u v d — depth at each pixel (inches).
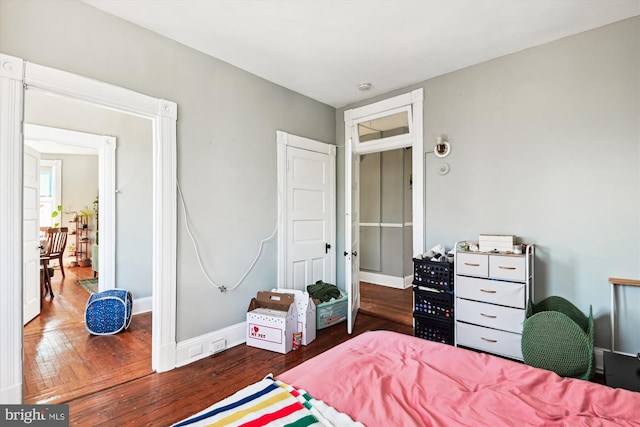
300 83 135.6
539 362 85.5
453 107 124.3
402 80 132.6
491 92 115.0
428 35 99.7
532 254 102.9
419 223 132.8
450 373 53.0
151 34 96.8
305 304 118.8
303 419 39.1
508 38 101.4
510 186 111.0
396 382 49.4
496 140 114.0
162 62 99.2
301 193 146.8
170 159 100.2
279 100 137.2
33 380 90.9
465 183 121.2
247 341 118.5
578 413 41.8
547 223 103.7
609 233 93.7
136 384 89.4
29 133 133.2
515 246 99.3
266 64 119.0
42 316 146.8
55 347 114.2
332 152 162.9
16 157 72.7
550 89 103.3
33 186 140.0
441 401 44.5
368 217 227.1
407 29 96.3
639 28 89.4
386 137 151.1
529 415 41.0
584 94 97.5
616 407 42.6
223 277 115.6
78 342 118.6
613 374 68.4
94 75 85.1
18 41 73.5
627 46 91.0
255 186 127.0
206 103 110.9
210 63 112.2
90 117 148.6
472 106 119.5
